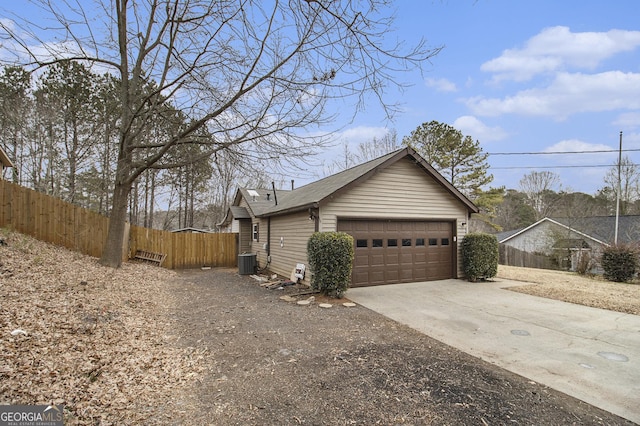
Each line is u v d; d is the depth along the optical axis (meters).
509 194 39.19
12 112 13.89
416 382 3.56
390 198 10.05
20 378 2.99
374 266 9.80
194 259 15.16
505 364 4.12
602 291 9.04
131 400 3.03
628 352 4.56
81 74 14.88
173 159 9.52
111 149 17.84
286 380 3.60
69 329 4.38
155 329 5.29
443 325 5.84
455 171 22.77
